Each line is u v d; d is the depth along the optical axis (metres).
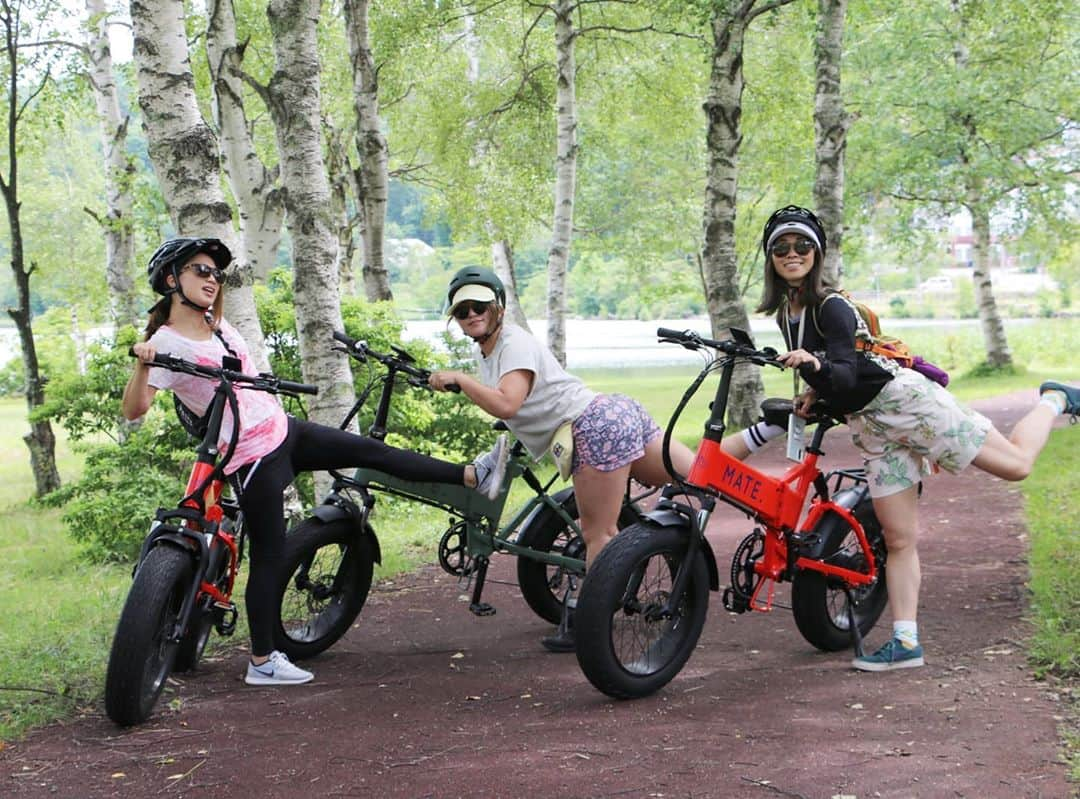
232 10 13.25
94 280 28.95
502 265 28.12
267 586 5.01
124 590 7.68
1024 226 25.22
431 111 23.50
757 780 3.61
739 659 5.26
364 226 17.00
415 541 8.71
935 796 3.42
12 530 12.41
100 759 4.05
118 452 9.65
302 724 4.40
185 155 8.26
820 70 15.46
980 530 8.10
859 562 5.25
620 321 76.06
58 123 18.47
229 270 8.45
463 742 4.12
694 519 4.73
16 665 5.25
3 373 38.44
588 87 22.75
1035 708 4.20
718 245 15.70
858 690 4.59
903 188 23.27
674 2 15.05
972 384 22.89
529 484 5.70
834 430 15.52
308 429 5.35
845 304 4.73
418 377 5.29
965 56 23.00
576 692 4.79
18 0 15.96
